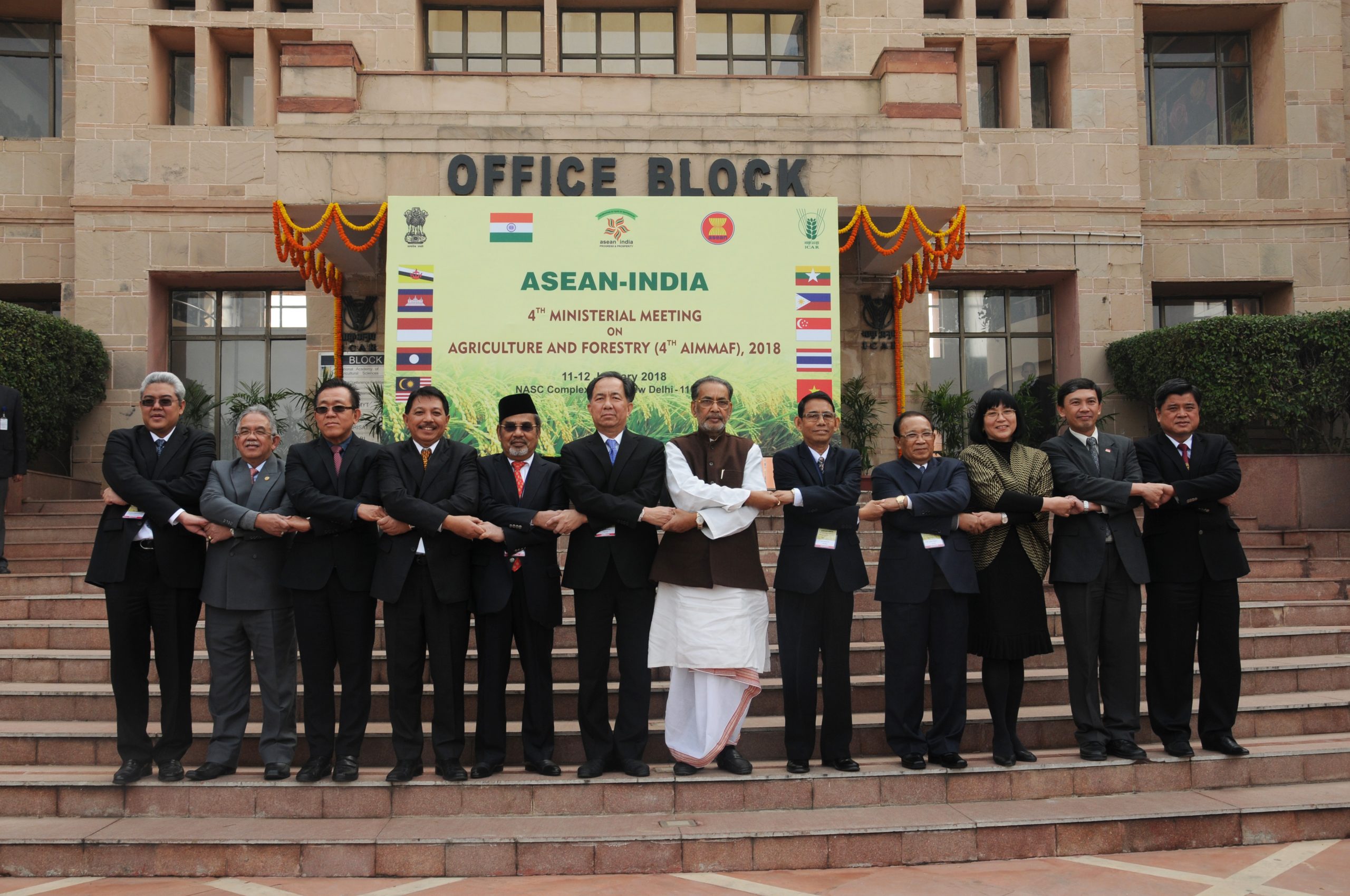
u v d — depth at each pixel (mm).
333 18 12836
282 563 5383
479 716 5379
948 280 13453
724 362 10258
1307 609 7402
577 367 10195
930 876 4543
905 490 5527
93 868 4602
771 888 4398
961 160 10609
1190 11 13812
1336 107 13750
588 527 5418
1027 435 12672
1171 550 5543
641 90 10969
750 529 5434
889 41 13172
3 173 13062
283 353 13391
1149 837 4871
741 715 5316
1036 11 13898
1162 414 5754
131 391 12602
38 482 10797
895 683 5398
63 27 13273
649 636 5414
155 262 12734
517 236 10242
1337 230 13672
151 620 5289
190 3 13273
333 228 10570
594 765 5242
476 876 4586
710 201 10344
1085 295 13148
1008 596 5402
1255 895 4238
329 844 4598
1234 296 14227
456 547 5289
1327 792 5273
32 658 6359
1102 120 13312
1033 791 5250
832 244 10367
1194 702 6301
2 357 10297
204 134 12805
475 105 10789
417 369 10102
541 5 13414
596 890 4395
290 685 5398
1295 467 9586
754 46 13656
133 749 5148
